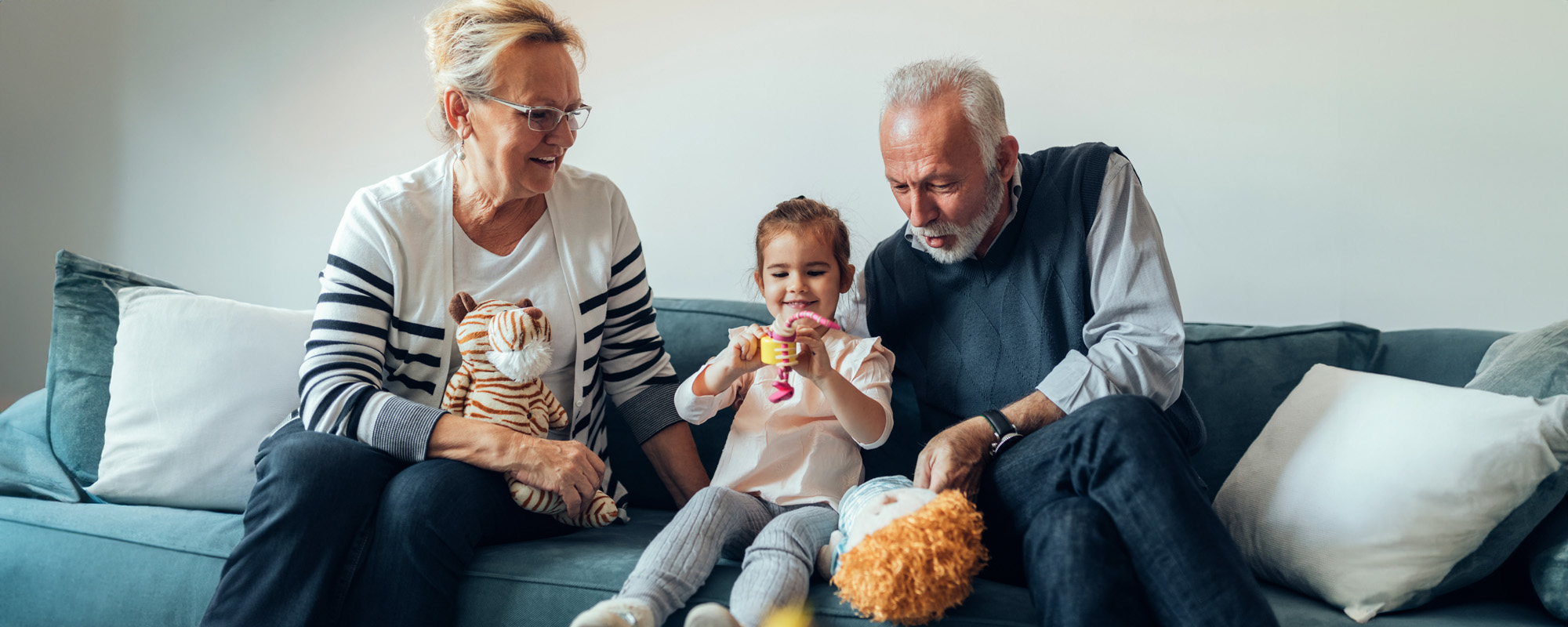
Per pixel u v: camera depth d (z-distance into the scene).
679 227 2.18
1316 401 1.37
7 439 1.64
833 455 1.39
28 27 2.60
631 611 1.02
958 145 1.33
